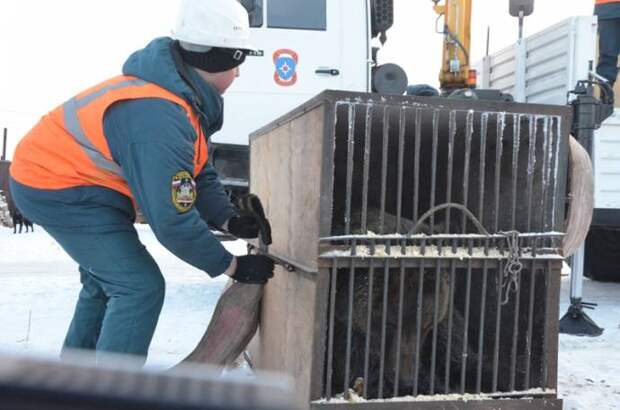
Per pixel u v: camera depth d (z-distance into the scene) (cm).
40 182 233
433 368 227
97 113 226
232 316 264
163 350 385
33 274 721
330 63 604
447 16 679
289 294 253
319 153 217
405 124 238
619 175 502
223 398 44
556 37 520
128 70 233
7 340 396
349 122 219
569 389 324
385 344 237
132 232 241
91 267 238
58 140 233
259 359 304
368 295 222
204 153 246
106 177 233
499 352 249
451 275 227
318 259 214
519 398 231
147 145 215
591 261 727
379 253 220
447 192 231
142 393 44
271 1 596
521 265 229
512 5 605
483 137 229
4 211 2078
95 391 43
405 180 265
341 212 252
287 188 267
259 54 595
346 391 220
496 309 241
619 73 602
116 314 234
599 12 566
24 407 43
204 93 240
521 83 588
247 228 259
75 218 233
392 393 233
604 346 425
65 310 500
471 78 672
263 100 596
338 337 237
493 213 243
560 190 235
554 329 232
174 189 217
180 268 815
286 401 45
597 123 452
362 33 607
